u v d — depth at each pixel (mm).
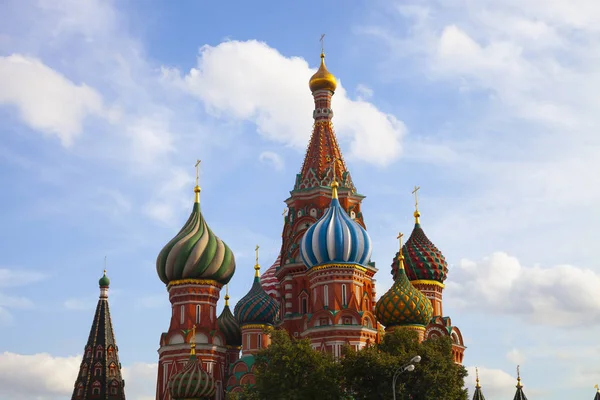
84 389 125562
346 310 96688
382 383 79875
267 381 80938
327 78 117125
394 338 86188
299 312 105938
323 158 113250
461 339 115562
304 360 81562
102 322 131000
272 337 84125
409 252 116625
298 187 112812
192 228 110812
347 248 98375
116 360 129625
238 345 116500
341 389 83312
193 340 103500
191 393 98875
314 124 116812
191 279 107562
